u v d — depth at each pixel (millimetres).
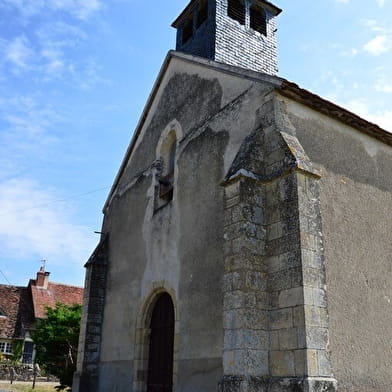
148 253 10570
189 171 9727
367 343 7191
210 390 7395
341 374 6617
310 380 5605
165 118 11664
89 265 12383
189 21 14047
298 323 6023
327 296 6941
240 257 6609
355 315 7227
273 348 6285
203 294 8227
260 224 6961
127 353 10344
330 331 6746
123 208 12586
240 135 8367
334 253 7402
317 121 8312
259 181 7195
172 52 11828
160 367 9406
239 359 6094
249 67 12234
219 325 7613
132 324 10477
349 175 8438
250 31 12758
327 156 8172
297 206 6578
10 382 26500
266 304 6555
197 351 7973
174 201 9977
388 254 8398
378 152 9398
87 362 11344
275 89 7785
